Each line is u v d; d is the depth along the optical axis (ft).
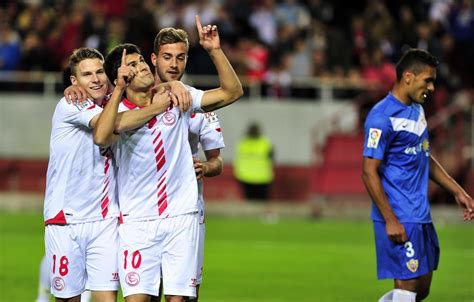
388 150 94.53
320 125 254.06
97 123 80.33
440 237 194.70
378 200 93.35
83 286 87.92
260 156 235.61
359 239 193.88
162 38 84.38
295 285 138.31
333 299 127.44
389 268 94.32
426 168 95.86
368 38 258.37
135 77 82.53
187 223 82.79
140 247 82.64
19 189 255.91
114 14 266.57
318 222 225.56
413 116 94.43
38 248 173.37
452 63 259.60
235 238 193.16
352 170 240.32
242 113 255.91
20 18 268.00
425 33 247.50
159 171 82.58
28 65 261.03
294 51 259.39
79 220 86.12
